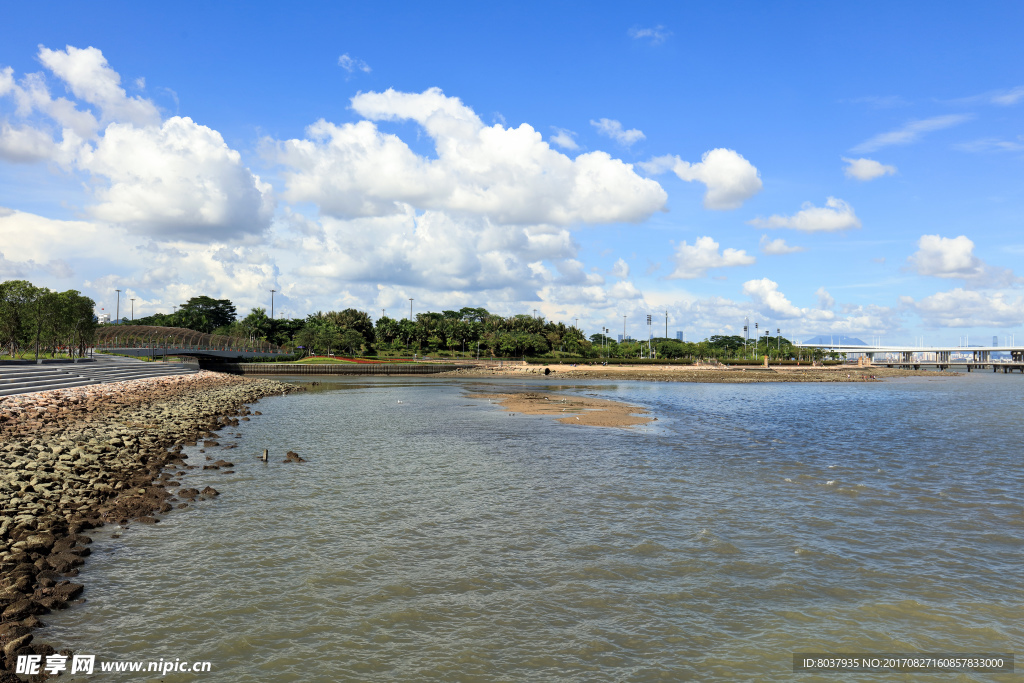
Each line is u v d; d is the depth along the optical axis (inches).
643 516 717.3
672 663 395.5
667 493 827.4
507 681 369.1
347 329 6756.9
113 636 416.2
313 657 394.3
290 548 595.8
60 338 3341.5
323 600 479.8
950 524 703.1
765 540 637.9
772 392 3184.1
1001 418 1843.0
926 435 1445.6
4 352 3435.0
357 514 714.2
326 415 1760.6
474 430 1440.7
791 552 603.5
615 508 749.3
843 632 443.5
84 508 691.4
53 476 791.1
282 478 902.4
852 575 548.7
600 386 3427.7
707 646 419.2
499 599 487.2
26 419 1307.8
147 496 761.0
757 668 391.2
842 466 1039.0
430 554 583.8
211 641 412.8
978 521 715.4
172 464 992.9
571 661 395.2
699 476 939.3
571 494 816.3
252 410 1903.3
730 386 3720.5
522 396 2512.3
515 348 6761.8
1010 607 488.7
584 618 457.1
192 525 665.0
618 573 543.2
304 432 1398.9
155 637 416.5
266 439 1289.4
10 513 626.8
